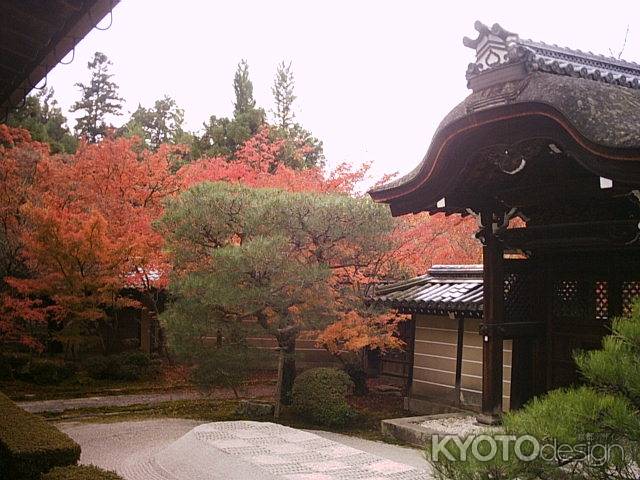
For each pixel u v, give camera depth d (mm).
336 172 17250
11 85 4832
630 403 4188
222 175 18375
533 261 10195
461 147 8703
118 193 18203
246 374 13625
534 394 10016
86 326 18828
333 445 9258
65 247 15773
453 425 11539
